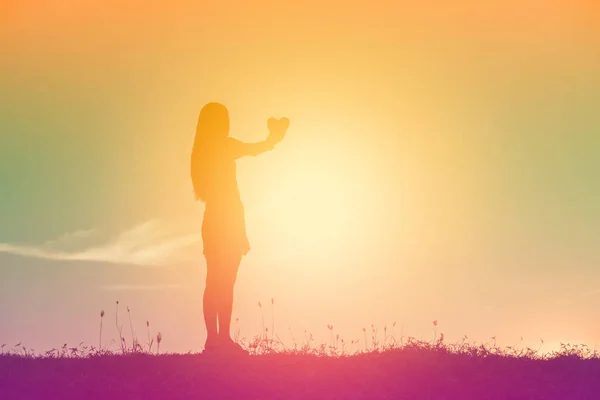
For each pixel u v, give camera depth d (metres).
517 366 14.64
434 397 13.21
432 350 15.14
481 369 14.44
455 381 13.77
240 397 13.02
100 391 13.27
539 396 13.34
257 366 14.29
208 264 16.16
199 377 13.75
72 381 13.75
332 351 15.33
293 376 13.83
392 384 13.59
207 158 16.36
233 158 16.47
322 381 13.65
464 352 15.23
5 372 14.21
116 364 14.59
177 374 13.89
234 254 16.12
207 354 15.22
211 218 16.17
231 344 15.77
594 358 15.38
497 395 13.33
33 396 13.21
